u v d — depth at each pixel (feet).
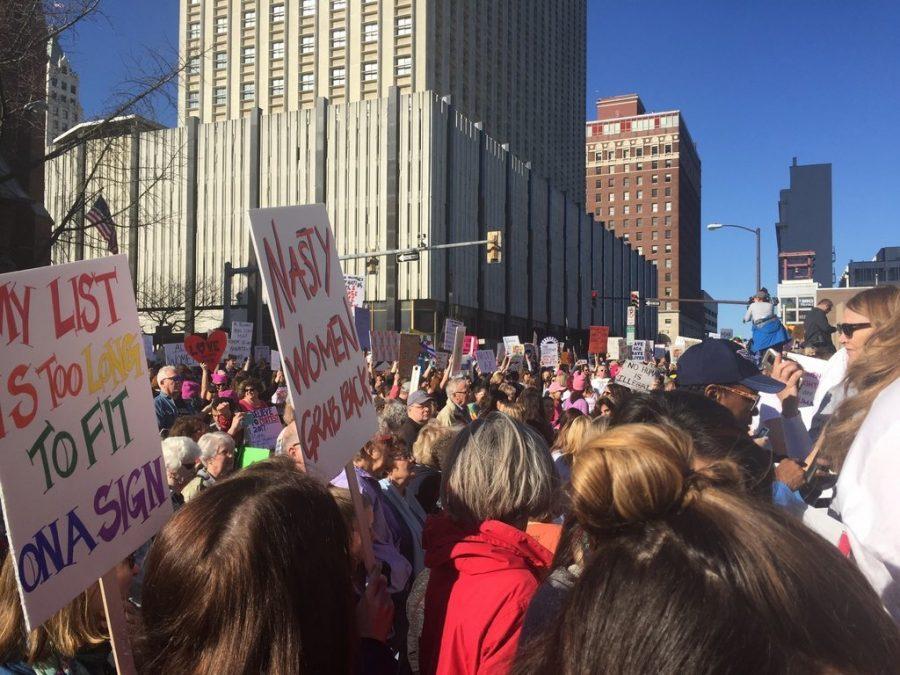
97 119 56.39
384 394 34.22
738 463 6.95
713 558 3.23
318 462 7.82
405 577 11.85
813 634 3.00
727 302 104.73
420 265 163.02
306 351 8.13
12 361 5.38
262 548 5.08
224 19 221.66
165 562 5.27
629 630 3.16
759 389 10.52
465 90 230.07
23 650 6.88
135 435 6.72
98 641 7.06
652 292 379.76
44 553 5.47
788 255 209.46
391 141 164.45
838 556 3.39
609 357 99.19
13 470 5.28
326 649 5.24
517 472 7.63
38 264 72.95
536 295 223.71
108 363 6.42
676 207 481.05
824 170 268.41
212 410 27.14
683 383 11.01
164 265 174.09
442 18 214.90
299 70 215.51
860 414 6.22
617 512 3.74
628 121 492.54
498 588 6.85
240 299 170.50
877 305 7.57
